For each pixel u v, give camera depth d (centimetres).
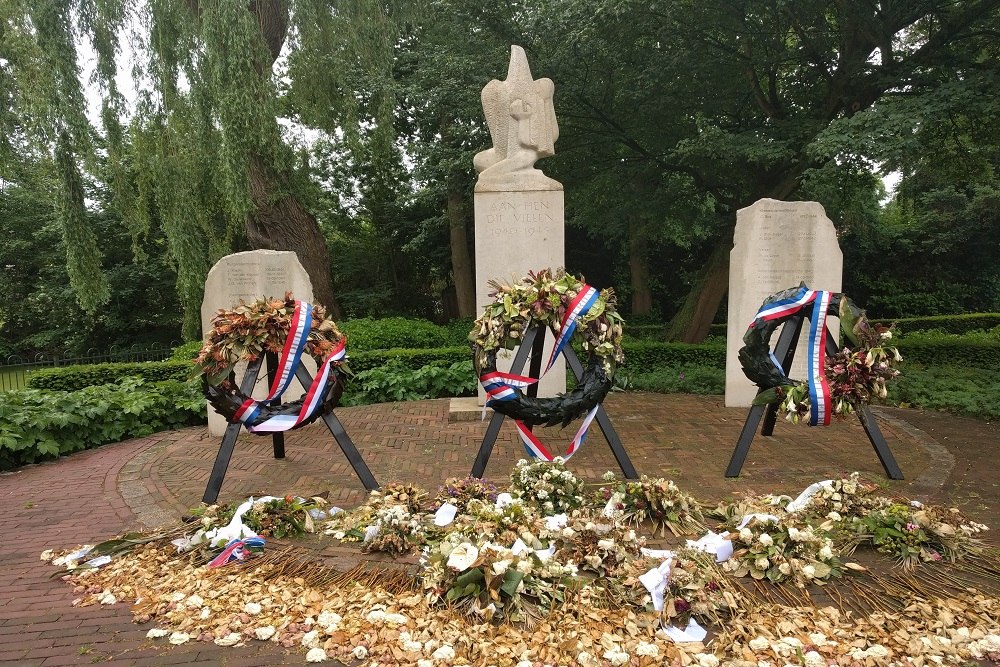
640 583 292
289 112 1393
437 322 2197
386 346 1140
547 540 333
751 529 340
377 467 529
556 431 643
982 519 402
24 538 398
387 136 1209
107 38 966
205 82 972
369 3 1114
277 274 678
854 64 970
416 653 255
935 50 962
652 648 251
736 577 315
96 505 459
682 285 2084
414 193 1656
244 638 274
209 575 329
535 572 296
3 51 993
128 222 1122
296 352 458
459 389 867
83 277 1054
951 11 973
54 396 641
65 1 938
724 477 486
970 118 962
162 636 277
